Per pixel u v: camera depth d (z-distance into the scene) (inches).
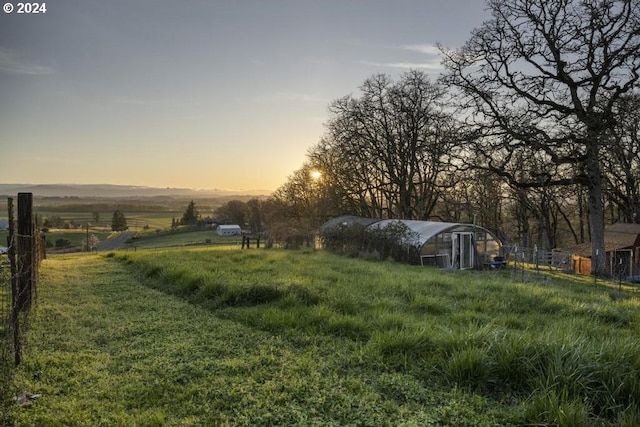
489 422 163.3
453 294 428.5
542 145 951.6
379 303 348.5
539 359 201.6
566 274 944.3
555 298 419.8
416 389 192.2
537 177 1051.3
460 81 1074.1
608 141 888.3
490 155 1058.7
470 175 1144.8
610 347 209.2
